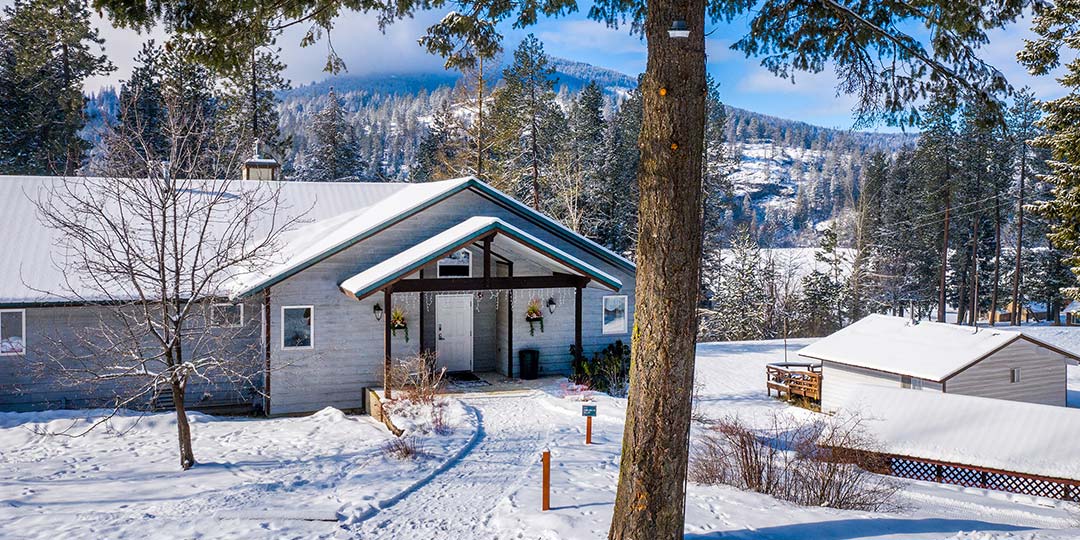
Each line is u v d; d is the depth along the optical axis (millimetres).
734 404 25094
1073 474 15680
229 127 40625
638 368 7672
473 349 23703
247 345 21094
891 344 25047
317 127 57719
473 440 16469
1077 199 25531
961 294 55719
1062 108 25281
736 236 60812
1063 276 58344
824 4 9406
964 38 9109
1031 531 9953
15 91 39938
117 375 14453
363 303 21172
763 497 11609
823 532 9422
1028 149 50000
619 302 24172
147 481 13438
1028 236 59406
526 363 22734
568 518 10000
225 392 20969
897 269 56625
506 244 21438
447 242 19703
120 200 14664
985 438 17156
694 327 7613
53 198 22109
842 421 18234
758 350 37188
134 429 17547
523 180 47312
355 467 14406
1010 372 23812
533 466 14000
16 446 15992
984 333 24344
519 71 44594
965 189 49781
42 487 12922
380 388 20906
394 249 21781
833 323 57188
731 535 9195
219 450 15922
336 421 18625
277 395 20312
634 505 7668
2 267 19422
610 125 60250
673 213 7406
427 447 15695
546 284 21281
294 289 20469
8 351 19109
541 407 19594
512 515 10523
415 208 21734
